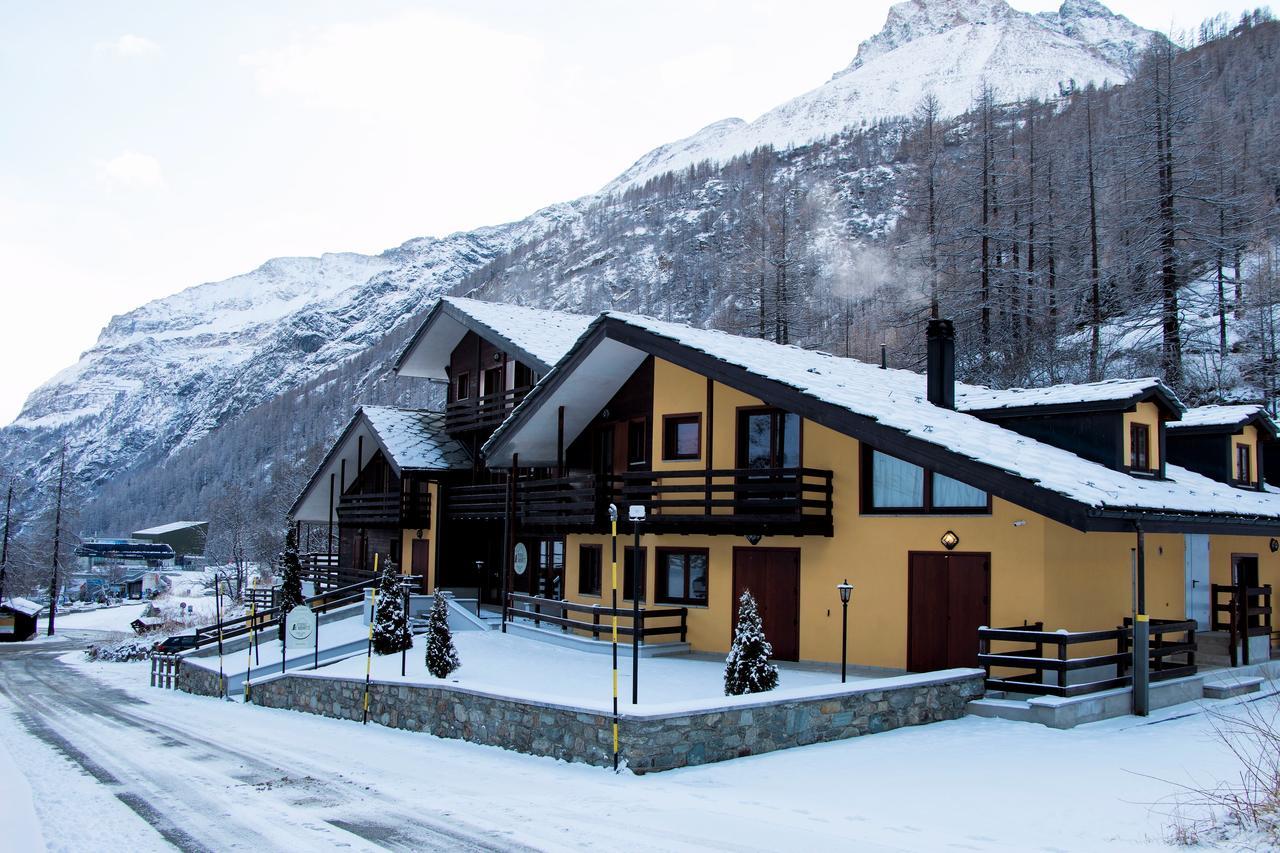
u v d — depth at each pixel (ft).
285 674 69.46
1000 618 51.83
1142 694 46.29
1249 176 170.91
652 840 26.12
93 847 25.59
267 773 38.40
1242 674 55.77
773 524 59.93
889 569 56.95
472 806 30.86
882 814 28.78
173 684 98.94
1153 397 59.77
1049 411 59.16
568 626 71.41
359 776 37.27
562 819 28.73
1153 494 52.01
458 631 81.41
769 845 25.46
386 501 107.45
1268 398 118.93
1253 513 58.54
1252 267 155.02
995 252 140.67
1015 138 165.68
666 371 71.31
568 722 38.50
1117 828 26.84
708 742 36.78
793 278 173.47
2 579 221.66
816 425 61.52
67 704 81.10
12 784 34.99
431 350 110.83
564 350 91.09
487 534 103.55
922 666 54.90
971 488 54.19
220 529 354.33
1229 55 290.76
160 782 36.27
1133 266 128.57
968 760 36.35
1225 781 31.53
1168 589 61.77
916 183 156.87
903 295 161.38
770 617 62.95
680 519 64.49
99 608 290.76
